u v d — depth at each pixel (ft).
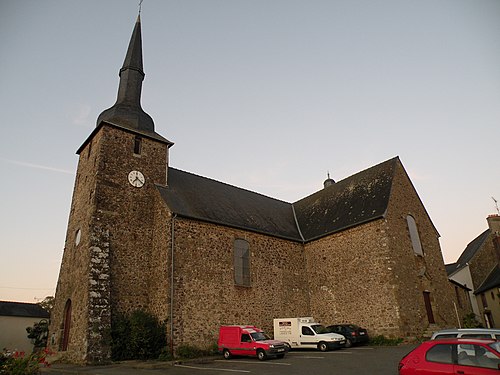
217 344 49.73
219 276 54.13
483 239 101.24
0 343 108.68
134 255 52.54
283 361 39.91
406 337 51.31
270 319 58.03
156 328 46.78
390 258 55.42
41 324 98.22
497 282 78.33
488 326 84.69
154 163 60.59
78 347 44.47
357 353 43.01
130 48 67.46
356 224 60.59
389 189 62.28
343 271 60.95
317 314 62.90
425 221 66.90
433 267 63.52
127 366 39.60
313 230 69.62
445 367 20.31
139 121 61.31
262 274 60.13
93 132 58.70
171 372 34.86
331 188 78.28
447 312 61.41
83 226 53.57
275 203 81.61
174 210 53.16
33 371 27.94
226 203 66.39
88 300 45.16
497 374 18.57
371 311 55.31
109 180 54.03
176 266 50.01
